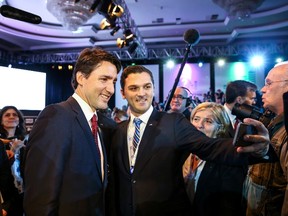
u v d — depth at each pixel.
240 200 1.26
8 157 2.01
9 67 7.50
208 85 8.73
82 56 1.12
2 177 1.88
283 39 8.12
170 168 1.24
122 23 5.50
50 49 9.16
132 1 5.73
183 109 2.79
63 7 4.68
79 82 1.13
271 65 8.23
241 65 8.50
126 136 1.36
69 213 0.97
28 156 0.95
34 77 7.90
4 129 2.50
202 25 7.10
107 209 1.33
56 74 10.21
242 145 0.80
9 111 2.54
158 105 6.64
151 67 9.18
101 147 1.21
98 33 7.74
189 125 1.29
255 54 8.24
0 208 1.25
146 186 1.22
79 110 1.10
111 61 1.12
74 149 1.02
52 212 0.89
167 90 8.98
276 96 1.21
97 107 1.13
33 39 7.95
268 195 1.24
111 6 4.19
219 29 7.48
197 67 8.80
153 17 6.67
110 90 1.11
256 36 7.86
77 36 8.02
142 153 1.26
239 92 2.16
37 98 7.93
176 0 5.72
